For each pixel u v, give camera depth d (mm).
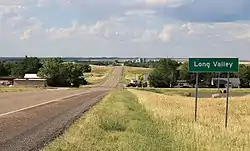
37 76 151625
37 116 21094
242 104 37750
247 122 20125
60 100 37906
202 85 151125
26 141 12586
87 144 11820
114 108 27156
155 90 110375
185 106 30359
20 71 173000
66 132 14570
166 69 156375
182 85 154625
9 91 58438
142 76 178125
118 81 191125
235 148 11977
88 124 16469
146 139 13062
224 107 33156
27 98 39969
